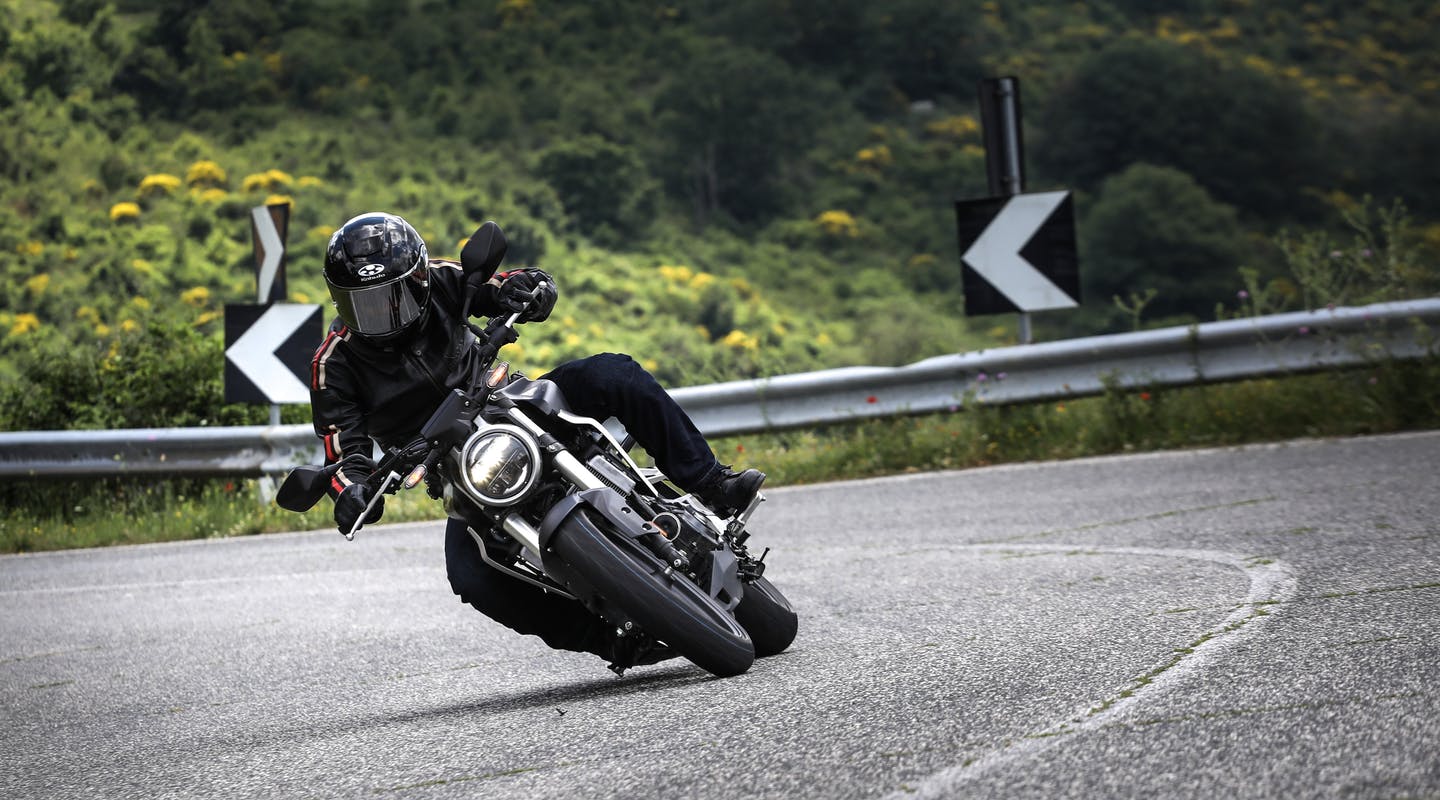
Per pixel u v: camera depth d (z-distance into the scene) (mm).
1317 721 6445
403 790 7047
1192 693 7191
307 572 17141
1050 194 22172
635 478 9273
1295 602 9469
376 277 8609
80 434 24562
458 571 9477
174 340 28500
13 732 9992
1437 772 5547
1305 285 22031
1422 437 18500
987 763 6273
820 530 16688
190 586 16969
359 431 9125
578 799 6465
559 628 9438
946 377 22359
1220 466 17969
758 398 22969
